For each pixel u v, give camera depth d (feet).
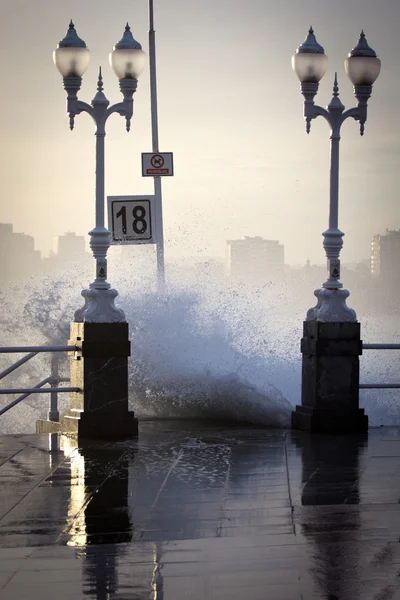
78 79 77.20
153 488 56.13
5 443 72.23
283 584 36.68
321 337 76.84
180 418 86.89
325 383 76.95
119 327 75.10
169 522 48.24
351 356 76.89
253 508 50.62
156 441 73.00
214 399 85.87
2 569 40.19
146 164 114.21
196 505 51.70
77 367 76.13
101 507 51.80
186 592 36.22
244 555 41.09
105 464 63.67
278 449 68.90
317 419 76.95
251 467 62.08
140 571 39.27
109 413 75.05
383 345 77.41
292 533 44.91
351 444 70.90
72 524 48.37
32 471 61.67
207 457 65.87
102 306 75.31
